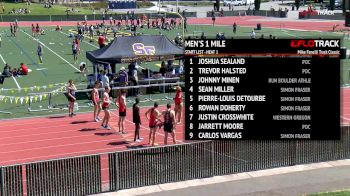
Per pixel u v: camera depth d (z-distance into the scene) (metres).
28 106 27.38
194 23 81.94
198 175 16.08
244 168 16.66
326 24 74.88
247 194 14.71
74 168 14.52
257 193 14.77
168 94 29.72
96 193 14.87
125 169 15.15
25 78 35.97
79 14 92.06
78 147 20.28
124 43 29.98
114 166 15.01
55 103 28.03
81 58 45.84
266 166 16.94
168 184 15.63
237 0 117.31
